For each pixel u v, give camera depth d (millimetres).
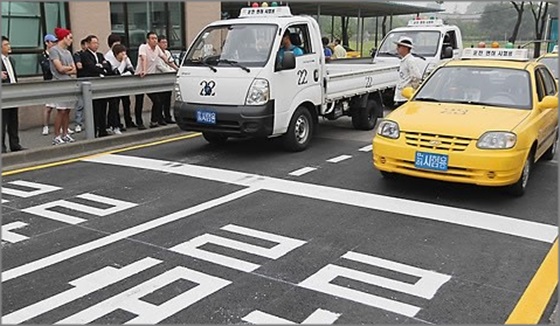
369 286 4176
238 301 3961
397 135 6230
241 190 6590
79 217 5703
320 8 21438
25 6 10656
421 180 6887
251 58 7988
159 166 7762
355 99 10242
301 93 8414
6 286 4211
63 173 7406
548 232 5254
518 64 7305
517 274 4387
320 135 10086
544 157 8016
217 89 7895
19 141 8859
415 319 3727
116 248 4906
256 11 8992
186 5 13562
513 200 6195
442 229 5328
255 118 7723
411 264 4559
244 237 5137
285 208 5938
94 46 9227
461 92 7031
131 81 9320
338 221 5543
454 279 4297
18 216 5742
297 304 3916
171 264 4574
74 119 10617
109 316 3781
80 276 4375
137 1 12648
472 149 5797
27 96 7816
